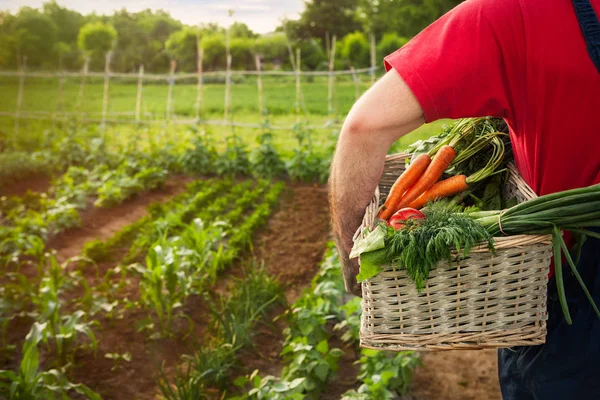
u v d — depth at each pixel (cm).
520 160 215
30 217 773
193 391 402
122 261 643
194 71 4584
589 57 171
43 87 3703
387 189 261
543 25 174
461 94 178
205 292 581
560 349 198
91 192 907
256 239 731
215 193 916
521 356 212
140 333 509
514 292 186
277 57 4388
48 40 4762
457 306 188
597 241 193
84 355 474
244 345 486
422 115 182
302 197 902
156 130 1525
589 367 194
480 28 177
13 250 659
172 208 824
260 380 367
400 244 180
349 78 4022
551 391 201
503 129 250
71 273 551
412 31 3456
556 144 187
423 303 188
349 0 4997
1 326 508
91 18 5281
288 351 430
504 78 180
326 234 748
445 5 3341
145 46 5069
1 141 1269
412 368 426
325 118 2181
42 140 1254
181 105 2903
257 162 998
